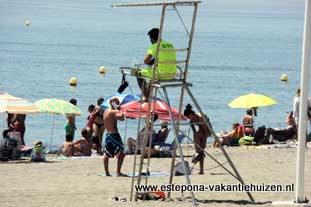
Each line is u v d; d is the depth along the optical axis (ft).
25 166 138.41
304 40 83.61
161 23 86.22
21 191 105.29
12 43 619.26
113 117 122.31
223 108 288.51
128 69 92.73
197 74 435.53
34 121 237.45
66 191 105.09
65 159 150.51
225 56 603.26
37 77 376.07
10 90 319.47
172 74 89.61
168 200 94.79
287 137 189.67
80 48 603.67
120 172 123.95
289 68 524.52
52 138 209.05
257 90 372.58
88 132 168.35
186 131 211.61
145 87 93.35
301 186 87.97
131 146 164.66
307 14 82.99
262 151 163.12
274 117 270.46
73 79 347.97
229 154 157.79
